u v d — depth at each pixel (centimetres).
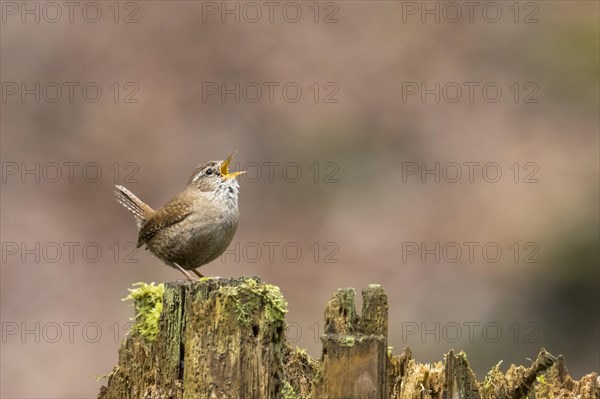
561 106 1797
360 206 1655
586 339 1507
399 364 671
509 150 1711
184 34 1866
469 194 1647
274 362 635
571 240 1555
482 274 1530
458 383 657
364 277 1527
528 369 687
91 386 1372
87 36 1839
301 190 1686
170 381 659
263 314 634
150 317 725
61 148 1709
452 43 1881
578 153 1700
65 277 1505
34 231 1571
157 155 1709
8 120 1730
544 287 1529
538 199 1612
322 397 605
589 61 1831
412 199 1656
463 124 1761
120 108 1759
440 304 1488
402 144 1742
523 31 1897
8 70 1783
